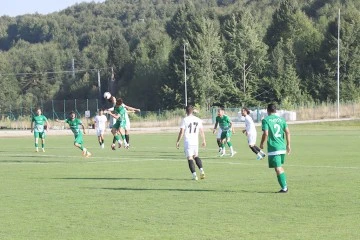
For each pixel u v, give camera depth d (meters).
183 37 145.88
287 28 160.12
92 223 17.62
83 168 34.41
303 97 137.00
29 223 17.73
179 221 17.77
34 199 22.28
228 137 42.28
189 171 32.09
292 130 85.38
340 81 139.38
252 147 38.28
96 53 199.62
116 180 28.09
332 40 142.00
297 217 18.16
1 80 168.50
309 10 198.88
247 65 143.62
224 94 140.12
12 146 58.53
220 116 42.22
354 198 21.52
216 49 143.00
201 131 28.16
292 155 41.31
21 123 117.56
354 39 140.75
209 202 21.06
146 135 78.69
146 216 18.59
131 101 157.12
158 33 196.38
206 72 140.25
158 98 149.50
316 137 66.06
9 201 21.86
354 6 176.88
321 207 19.77
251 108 121.00
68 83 181.62
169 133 84.81
